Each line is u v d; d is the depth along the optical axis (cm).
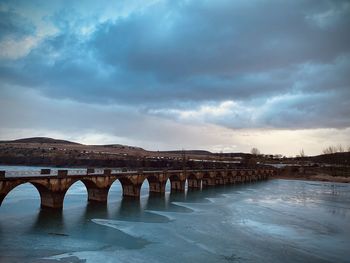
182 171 9900
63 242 3869
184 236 4350
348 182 16675
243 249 3891
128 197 7706
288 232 4797
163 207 6656
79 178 5966
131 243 3947
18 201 6369
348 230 5084
